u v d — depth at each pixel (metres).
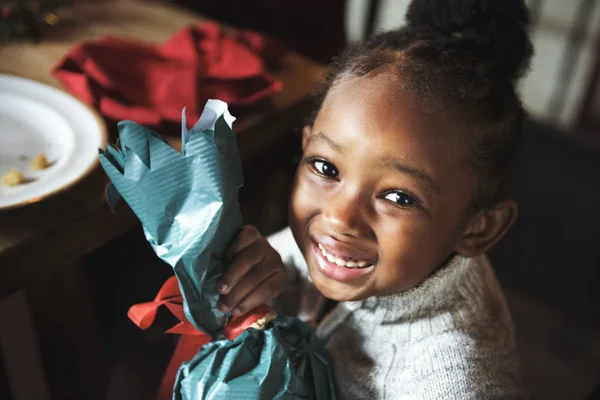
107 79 0.88
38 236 0.71
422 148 0.55
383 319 0.68
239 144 0.88
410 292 0.65
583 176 1.72
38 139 0.84
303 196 0.60
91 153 0.80
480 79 0.58
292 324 0.62
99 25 1.15
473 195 0.60
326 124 0.58
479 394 0.62
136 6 1.23
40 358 0.98
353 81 0.58
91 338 1.06
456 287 0.67
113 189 0.54
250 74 0.95
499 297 0.77
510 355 0.72
